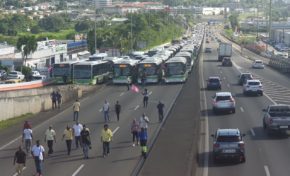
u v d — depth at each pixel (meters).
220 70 121.69
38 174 33.12
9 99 60.53
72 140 43.78
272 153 38.50
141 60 100.19
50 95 70.06
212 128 49.28
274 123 45.28
